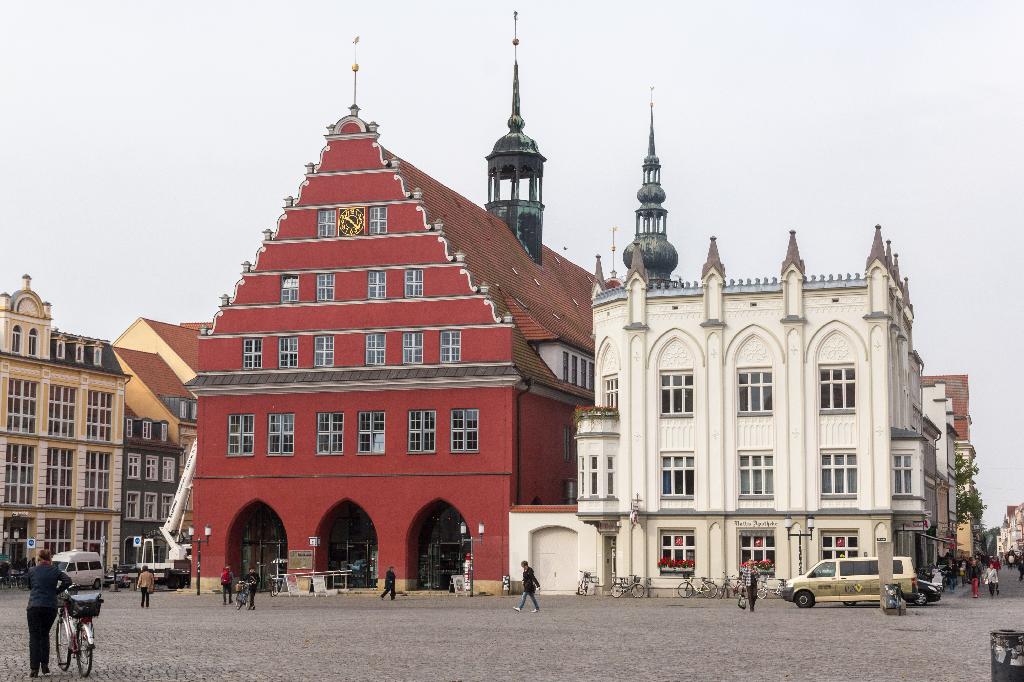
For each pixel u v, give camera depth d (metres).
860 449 70.69
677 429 73.50
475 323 78.69
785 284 72.38
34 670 27.47
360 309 80.75
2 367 99.06
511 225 100.94
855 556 70.25
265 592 80.88
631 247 120.00
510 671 29.14
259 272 82.75
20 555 99.94
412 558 78.44
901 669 29.56
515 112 101.69
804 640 38.34
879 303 70.94
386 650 34.94
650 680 27.25
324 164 82.56
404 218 80.81
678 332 73.94
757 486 72.12
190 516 120.69
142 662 31.39
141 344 128.62
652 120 120.94
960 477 149.00
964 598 71.69
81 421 107.12
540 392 81.25
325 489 79.44
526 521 75.88
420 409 78.56
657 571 72.88
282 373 81.25
